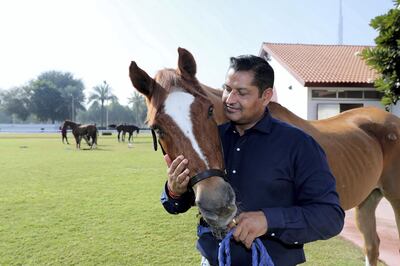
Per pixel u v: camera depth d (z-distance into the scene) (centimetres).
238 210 191
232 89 193
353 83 1877
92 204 778
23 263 457
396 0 473
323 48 2472
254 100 192
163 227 609
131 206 760
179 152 198
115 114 11100
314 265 448
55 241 537
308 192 187
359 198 369
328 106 1933
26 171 1299
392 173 396
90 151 2231
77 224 627
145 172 1278
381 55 481
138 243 529
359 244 531
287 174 192
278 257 200
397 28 468
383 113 425
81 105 10631
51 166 1446
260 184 192
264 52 2503
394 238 560
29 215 686
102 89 9881
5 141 3378
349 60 2219
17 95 10056
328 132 357
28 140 3625
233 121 201
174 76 220
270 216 177
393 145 395
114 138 4294
